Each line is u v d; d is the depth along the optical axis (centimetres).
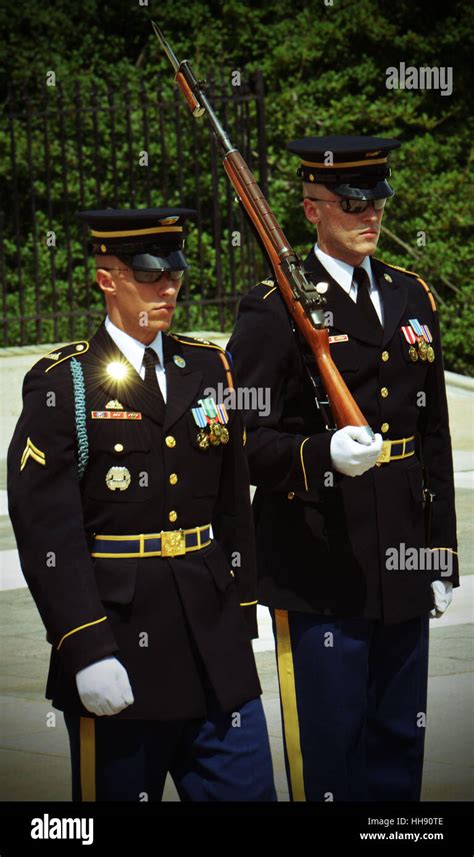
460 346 2366
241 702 434
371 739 516
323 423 508
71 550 420
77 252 2228
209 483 445
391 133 2378
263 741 439
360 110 2361
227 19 2483
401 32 2556
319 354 494
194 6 2459
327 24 2445
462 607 866
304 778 502
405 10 2528
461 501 1173
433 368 529
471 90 2555
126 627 429
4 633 830
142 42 2514
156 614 430
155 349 443
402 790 512
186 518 439
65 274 2222
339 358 508
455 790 567
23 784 587
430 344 525
